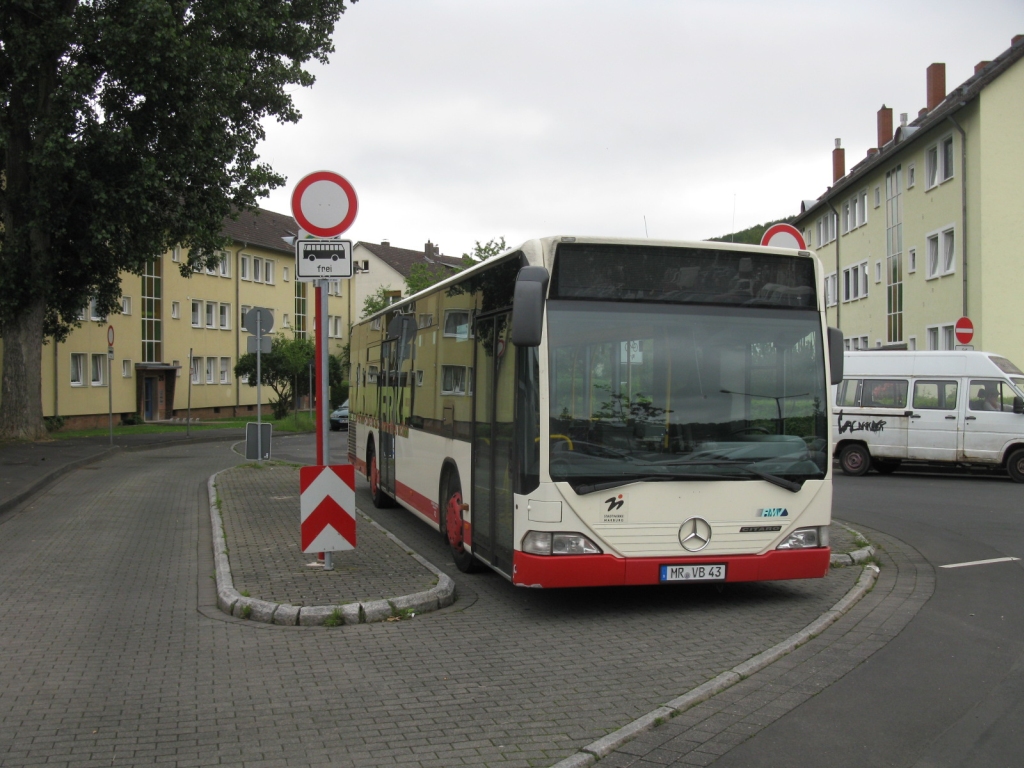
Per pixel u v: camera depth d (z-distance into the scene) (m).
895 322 39.06
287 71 28.12
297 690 5.68
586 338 7.37
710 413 7.55
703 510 7.45
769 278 7.80
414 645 6.73
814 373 7.84
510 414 7.71
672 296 7.58
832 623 7.34
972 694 5.47
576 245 7.41
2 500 14.59
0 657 6.44
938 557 10.38
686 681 5.81
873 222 41.94
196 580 9.21
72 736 4.89
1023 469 19.30
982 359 20.00
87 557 10.50
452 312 9.74
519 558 7.33
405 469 12.16
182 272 28.77
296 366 51.34
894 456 20.70
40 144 24.92
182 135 25.91
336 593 7.89
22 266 27.30
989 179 30.50
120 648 6.66
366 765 4.48
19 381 28.44
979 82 30.19
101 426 45.19
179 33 24.89
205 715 5.22
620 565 7.28
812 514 7.72
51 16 24.78
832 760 4.48
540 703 5.40
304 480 8.77
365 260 86.12
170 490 17.55
